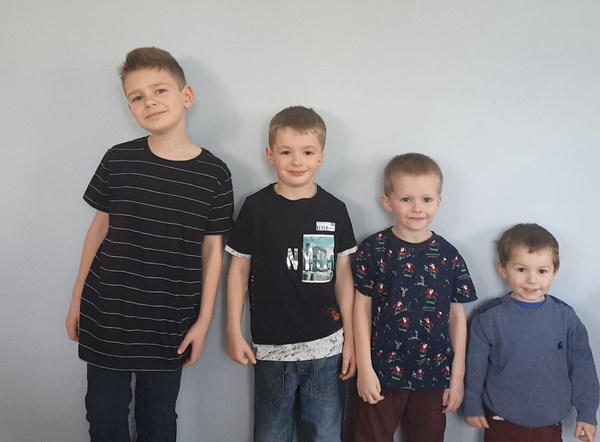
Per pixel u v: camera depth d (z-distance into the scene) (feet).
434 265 3.72
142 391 3.78
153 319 3.51
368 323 3.80
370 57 3.80
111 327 3.49
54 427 4.21
